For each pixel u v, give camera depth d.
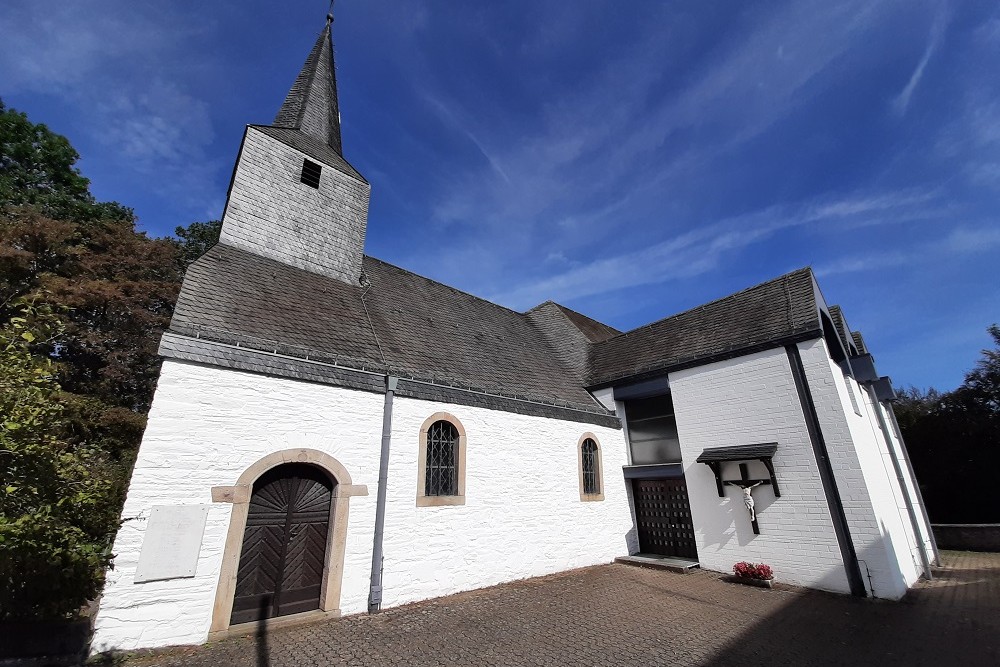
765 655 5.36
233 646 5.31
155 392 5.72
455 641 5.71
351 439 7.18
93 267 14.80
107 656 4.79
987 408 19.02
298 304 8.80
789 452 9.14
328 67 15.02
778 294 10.75
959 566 11.61
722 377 10.54
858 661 5.16
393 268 13.31
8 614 4.19
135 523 5.22
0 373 3.54
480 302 15.34
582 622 6.54
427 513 7.80
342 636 5.74
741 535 9.52
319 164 11.72
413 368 8.84
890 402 14.48
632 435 12.61
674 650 5.50
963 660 5.12
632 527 11.77
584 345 15.12
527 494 9.63
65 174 18.83
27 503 3.62
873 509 8.04
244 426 6.24
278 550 6.32
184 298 6.99
